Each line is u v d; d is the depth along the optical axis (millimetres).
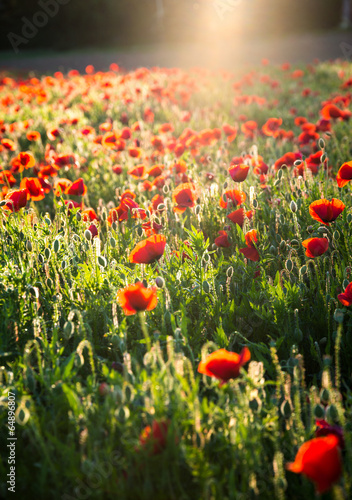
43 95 8586
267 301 2367
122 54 25328
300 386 1842
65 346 2146
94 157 4984
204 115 7160
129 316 2211
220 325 2145
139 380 1682
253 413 1639
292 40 25328
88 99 8766
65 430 1707
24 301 2203
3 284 2219
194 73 12836
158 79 11242
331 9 27781
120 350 2055
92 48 29031
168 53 24062
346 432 1528
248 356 1489
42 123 7059
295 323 2211
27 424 1614
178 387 1537
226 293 2424
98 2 28219
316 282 2465
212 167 4234
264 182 3340
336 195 3094
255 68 14914
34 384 1727
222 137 4855
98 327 2252
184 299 2354
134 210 2727
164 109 7906
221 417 1580
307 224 2869
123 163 4688
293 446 1566
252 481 1438
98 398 1762
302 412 1781
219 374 1521
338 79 10805
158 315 2238
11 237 2533
